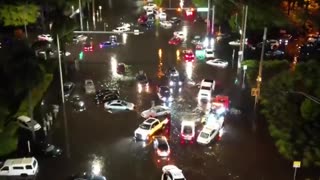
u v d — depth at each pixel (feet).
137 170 148.36
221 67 245.86
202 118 183.52
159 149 156.04
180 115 188.85
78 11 355.36
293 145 150.10
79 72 239.09
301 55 260.42
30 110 161.48
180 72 237.86
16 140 159.53
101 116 188.24
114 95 201.36
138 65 248.93
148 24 332.39
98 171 147.54
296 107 160.76
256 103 193.36
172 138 169.68
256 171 148.05
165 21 335.26
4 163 146.41
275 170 148.77
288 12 305.53
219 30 312.71
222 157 156.46
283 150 151.74
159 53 270.46
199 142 164.35
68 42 267.39
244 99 203.82
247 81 223.51
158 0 393.91
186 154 158.20
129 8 399.03
